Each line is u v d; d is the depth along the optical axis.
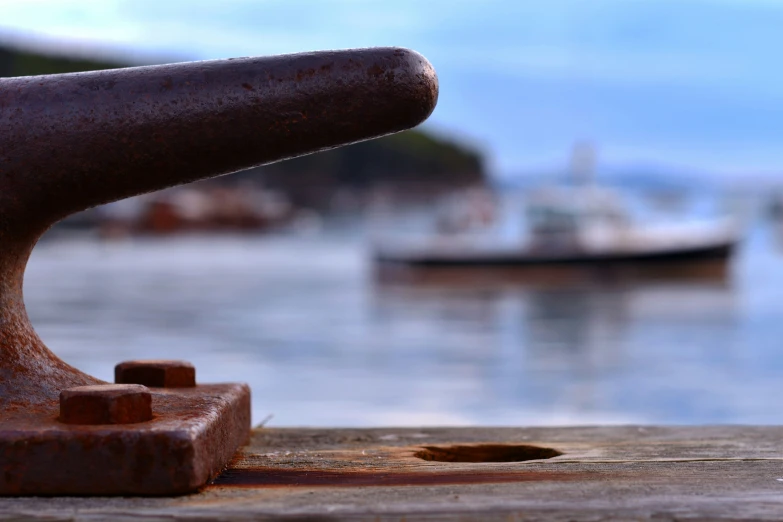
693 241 37.97
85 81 1.70
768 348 20.41
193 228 80.38
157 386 2.00
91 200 1.76
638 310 28.20
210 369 17.28
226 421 1.76
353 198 126.25
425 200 136.62
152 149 1.68
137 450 1.45
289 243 66.50
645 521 1.32
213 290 33.28
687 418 13.05
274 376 16.50
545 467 1.73
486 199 61.44
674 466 1.74
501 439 2.16
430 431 2.27
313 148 1.70
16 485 1.44
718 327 24.25
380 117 1.66
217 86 1.66
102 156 1.69
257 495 1.49
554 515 1.35
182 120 1.66
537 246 39.09
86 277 38.19
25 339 1.78
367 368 17.56
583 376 16.86
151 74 1.69
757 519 1.32
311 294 32.31
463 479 1.61
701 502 1.41
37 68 100.56
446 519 1.34
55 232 74.12
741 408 13.76
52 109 1.68
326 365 17.97
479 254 36.81
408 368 17.64
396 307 28.86
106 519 1.34
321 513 1.36
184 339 21.34
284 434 2.22
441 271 36.78
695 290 33.84
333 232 82.50
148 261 47.94
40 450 1.44
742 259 49.56
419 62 1.66
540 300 31.11
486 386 15.71
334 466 1.76
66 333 22.00
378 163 137.62
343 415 12.95
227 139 1.67
